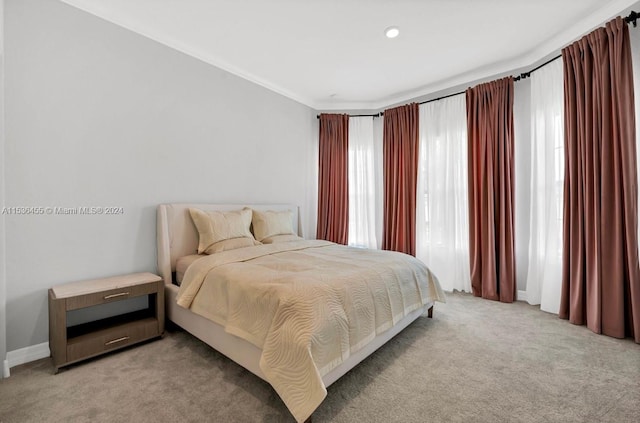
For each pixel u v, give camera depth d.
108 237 2.34
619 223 2.23
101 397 1.55
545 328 2.46
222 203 3.24
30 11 1.96
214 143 3.15
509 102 3.20
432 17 2.43
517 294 3.27
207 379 1.72
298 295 1.51
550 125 2.87
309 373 1.28
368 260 2.35
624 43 2.19
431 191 3.83
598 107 2.36
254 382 1.69
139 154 2.54
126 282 2.13
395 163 4.09
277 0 2.22
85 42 2.21
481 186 3.34
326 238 4.44
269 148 3.80
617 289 2.24
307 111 4.39
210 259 2.21
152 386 1.65
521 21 2.49
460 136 3.61
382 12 2.36
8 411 1.44
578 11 2.37
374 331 1.80
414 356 1.99
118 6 2.29
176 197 2.81
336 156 4.42
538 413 1.43
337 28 2.59
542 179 2.98
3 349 1.76
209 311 1.92
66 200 2.13
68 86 2.13
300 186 4.31
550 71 2.87
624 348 2.09
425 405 1.48
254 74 3.51
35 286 1.99
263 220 3.27
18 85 1.92
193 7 2.30
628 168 2.18
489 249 3.24
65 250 2.12
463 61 3.19
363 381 1.69
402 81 3.70
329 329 1.45
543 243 2.98
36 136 1.99
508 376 1.75
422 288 2.48
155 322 2.22
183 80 2.85
